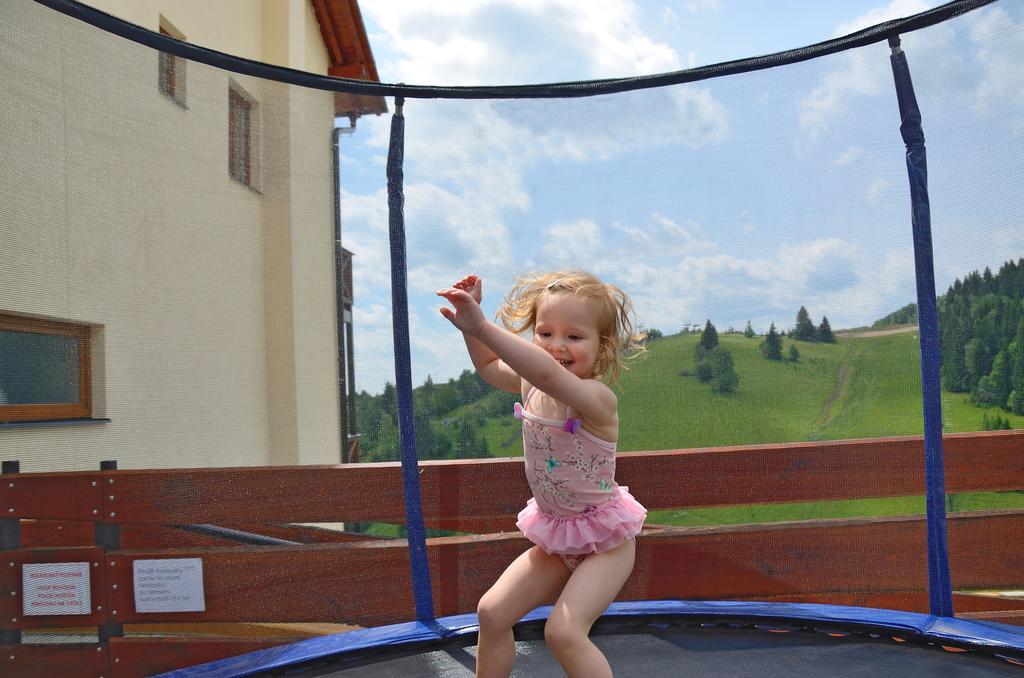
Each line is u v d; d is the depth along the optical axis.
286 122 2.16
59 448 1.77
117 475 1.84
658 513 2.29
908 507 2.15
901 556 2.16
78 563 1.80
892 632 1.95
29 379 1.72
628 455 2.30
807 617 2.05
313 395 2.13
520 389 1.74
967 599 2.06
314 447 2.12
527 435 1.61
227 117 2.05
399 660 1.90
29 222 1.71
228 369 2.01
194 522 1.94
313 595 2.07
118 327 1.84
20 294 1.70
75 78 1.78
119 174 1.85
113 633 1.83
